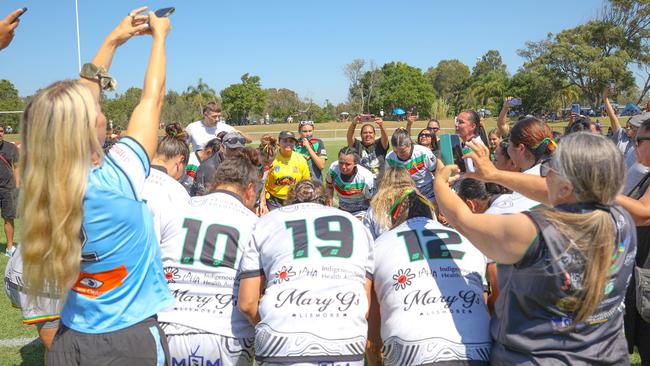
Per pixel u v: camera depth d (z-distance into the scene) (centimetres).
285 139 721
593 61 5597
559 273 184
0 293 618
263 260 263
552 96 6084
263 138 727
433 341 234
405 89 9944
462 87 11288
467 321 241
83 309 193
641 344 322
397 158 698
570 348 193
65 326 197
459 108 9738
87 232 181
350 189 651
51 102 169
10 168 780
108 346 191
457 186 320
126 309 195
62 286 176
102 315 192
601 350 196
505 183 245
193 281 280
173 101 8738
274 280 251
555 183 196
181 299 278
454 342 234
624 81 5600
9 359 445
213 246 282
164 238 290
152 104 212
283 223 268
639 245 315
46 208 170
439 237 269
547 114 6341
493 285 269
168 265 282
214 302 278
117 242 188
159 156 375
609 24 5666
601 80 5525
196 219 289
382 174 317
